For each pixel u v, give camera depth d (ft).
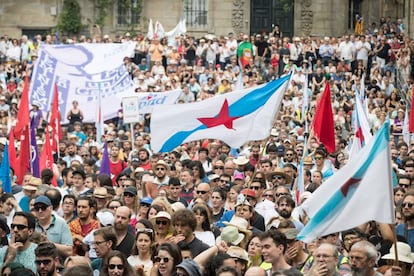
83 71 186.91
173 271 75.10
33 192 103.35
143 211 94.27
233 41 247.09
